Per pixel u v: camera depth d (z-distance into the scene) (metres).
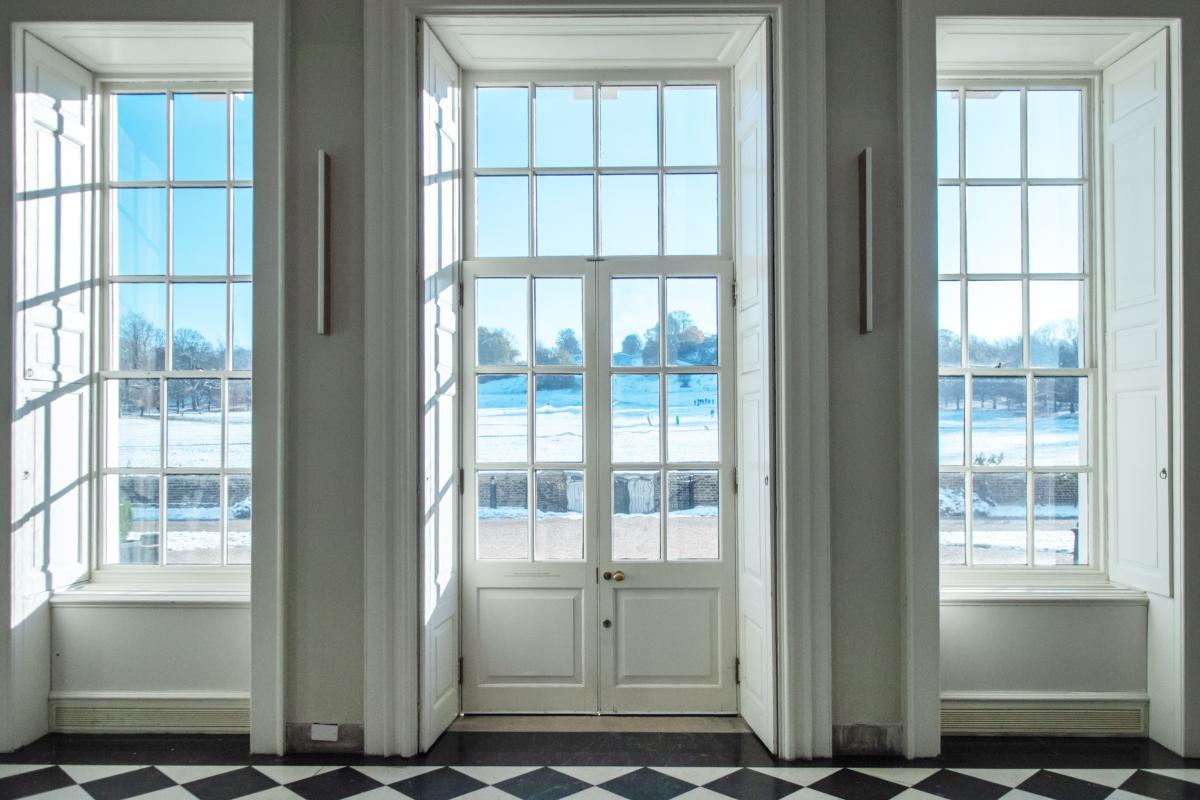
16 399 2.97
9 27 2.95
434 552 3.06
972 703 3.11
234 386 3.39
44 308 3.11
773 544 2.94
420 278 2.97
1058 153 3.40
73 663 3.14
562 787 2.66
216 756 2.90
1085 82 3.39
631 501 3.39
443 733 3.14
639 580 3.36
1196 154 2.90
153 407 3.39
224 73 3.38
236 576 3.34
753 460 3.15
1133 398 3.16
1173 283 2.95
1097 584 3.28
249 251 3.41
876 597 2.92
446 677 3.20
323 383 2.94
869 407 2.93
